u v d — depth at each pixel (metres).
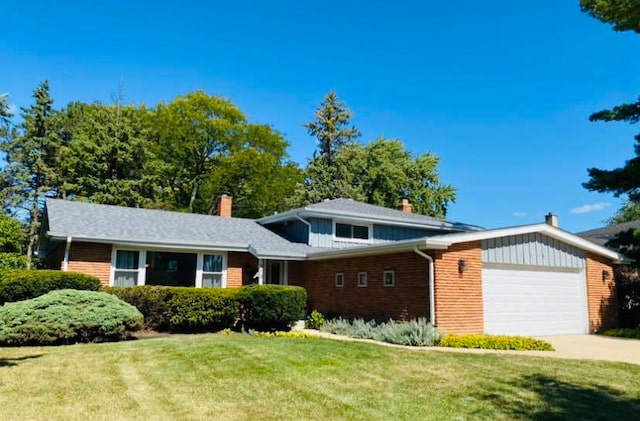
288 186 39.91
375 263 15.09
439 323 12.64
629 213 44.97
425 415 5.88
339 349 10.23
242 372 7.96
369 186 43.91
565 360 9.57
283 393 6.74
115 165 33.56
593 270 16.77
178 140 37.12
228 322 14.91
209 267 17.56
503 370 8.45
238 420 5.57
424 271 13.17
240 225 20.94
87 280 13.72
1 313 10.75
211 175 36.78
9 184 33.53
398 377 7.82
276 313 14.61
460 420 5.72
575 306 16.09
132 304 13.96
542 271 15.44
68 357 9.16
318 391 6.88
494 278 14.22
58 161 34.75
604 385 7.50
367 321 15.10
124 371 7.97
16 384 6.99
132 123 35.50
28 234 33.12
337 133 48.97
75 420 5.44
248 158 36.34
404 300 13.76
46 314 10.93
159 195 35.66
